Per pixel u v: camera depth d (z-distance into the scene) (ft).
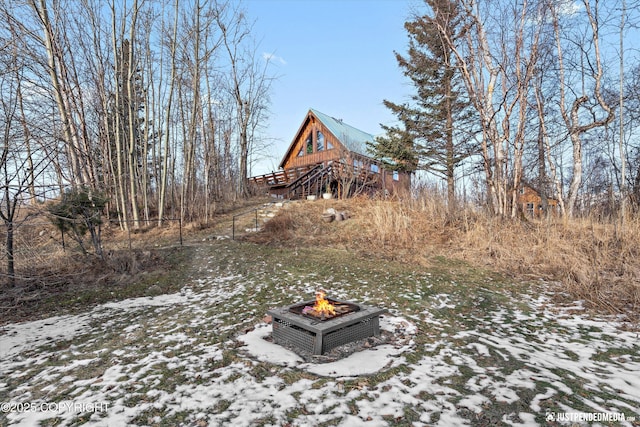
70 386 10.05
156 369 10.93
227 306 17.97
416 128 49.44
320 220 41.73
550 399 8.80
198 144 60.44
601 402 8.64
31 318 17.33
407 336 13.58
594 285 19.58
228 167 72.69
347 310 13.66
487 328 14.48
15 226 20.97
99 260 26.81
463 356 11.60
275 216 43.42
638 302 17.11
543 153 40.81
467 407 8.50
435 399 8.88
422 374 10.27
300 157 81.56
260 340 13.30
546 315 16.19
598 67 30.81
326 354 11.87
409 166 53.42
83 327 15.52
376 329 13.84
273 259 28.68
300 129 80.28
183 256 29.91
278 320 13.38
